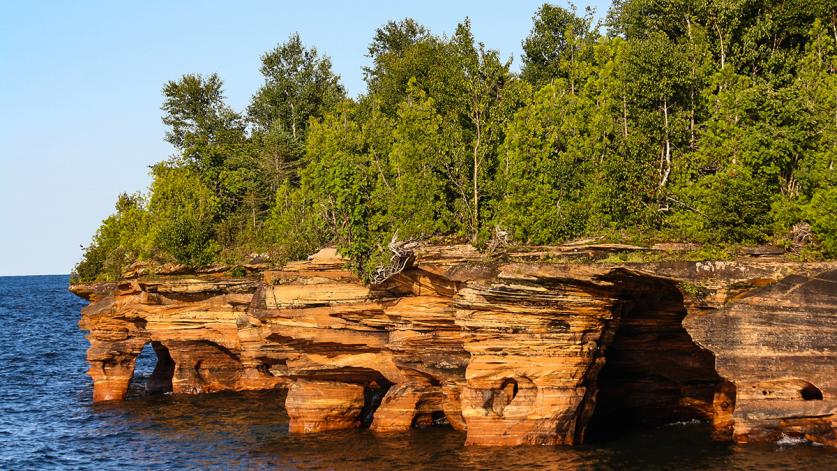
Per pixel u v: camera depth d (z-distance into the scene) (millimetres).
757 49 53781
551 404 39375
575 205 45344
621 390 44781
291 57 93062
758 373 35781
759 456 34750
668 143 48531
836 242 37781
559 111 49625
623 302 40719
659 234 43312
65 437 50750
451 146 49781
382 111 73062
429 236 47906
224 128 94250
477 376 40031
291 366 47438
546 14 77188
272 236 68188
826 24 53094
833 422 35125
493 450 39500
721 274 36188
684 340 43656
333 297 47156
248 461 42094
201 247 68500
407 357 44969
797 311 35125
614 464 36625
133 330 63656
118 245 78562
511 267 38875
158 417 54719
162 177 77375
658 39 51000
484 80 51188
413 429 45656
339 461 40500
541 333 38938
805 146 42531
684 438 40625
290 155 84562
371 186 54594
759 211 41344
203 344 62750
